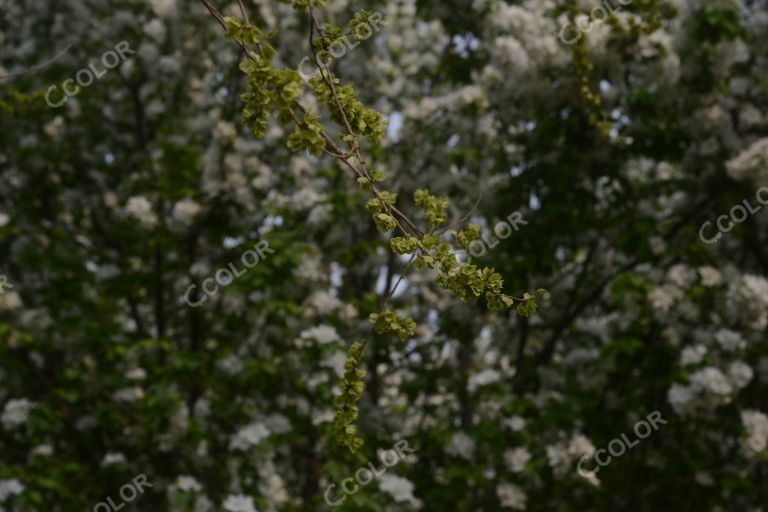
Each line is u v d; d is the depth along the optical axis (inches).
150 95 326.0
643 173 303.6
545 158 250.8
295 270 253.4
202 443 265.9
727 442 256.1
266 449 235.3
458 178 285.6
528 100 253.9
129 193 295.0
